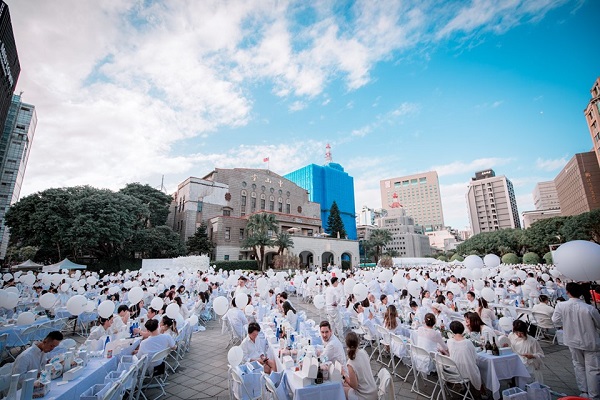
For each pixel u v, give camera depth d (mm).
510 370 5168
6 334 7082
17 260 57062
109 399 3918
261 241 41125
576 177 80188
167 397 5691
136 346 6305
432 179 195375
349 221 111812
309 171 105688
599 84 56781
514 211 148125
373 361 7680
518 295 11852
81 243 30656
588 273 5379
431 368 5809
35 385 3930
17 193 76750
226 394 5836
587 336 5090
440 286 14172
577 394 5496
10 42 20547
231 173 58312
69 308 6980
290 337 6254
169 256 43969
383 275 13219
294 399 3986
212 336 10492
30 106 76312
